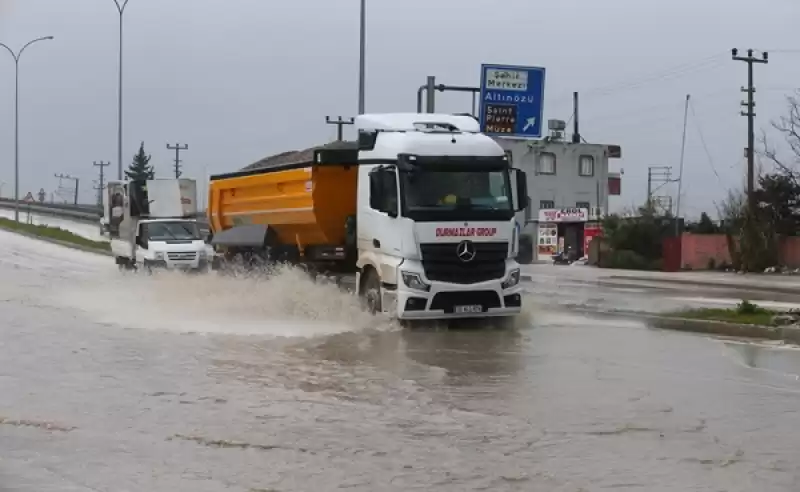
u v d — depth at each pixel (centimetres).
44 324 1631
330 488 652
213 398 963
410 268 1478
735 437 802
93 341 1403
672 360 1235
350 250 1828
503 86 3356
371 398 964
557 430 823
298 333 1492
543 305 1973
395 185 1509
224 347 1338
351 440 787
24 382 1058
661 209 5494
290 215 1975
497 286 1508
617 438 795
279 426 838
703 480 672
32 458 733
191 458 732
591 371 1141
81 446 769
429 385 1038
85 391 1002
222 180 2439
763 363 1216
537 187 7000
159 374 1109
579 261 5419
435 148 1521
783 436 807
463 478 676
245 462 719
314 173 1828
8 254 4041
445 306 1489
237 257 2259
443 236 1482
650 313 1741
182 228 2936
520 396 977
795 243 4384
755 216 4366
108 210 3878
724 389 1024
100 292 2284
